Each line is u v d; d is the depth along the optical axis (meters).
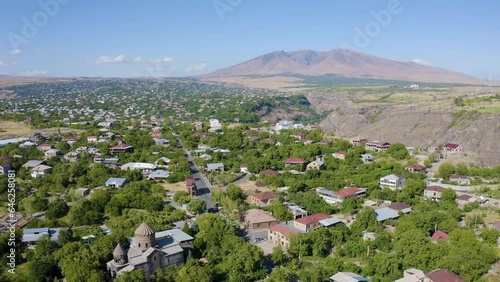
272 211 180.38
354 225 161.38
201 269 119.44
